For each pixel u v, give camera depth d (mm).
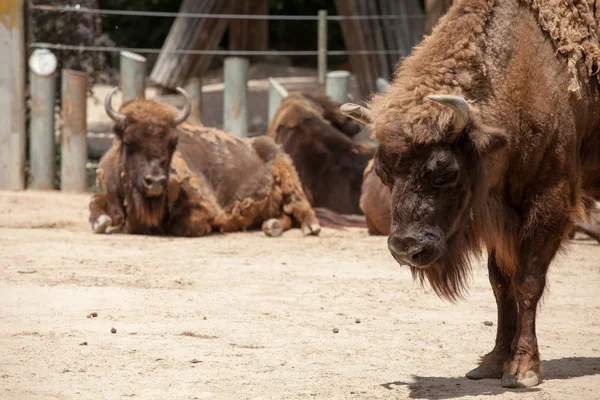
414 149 9594
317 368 10977
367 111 10367
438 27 10828
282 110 26672
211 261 18328
